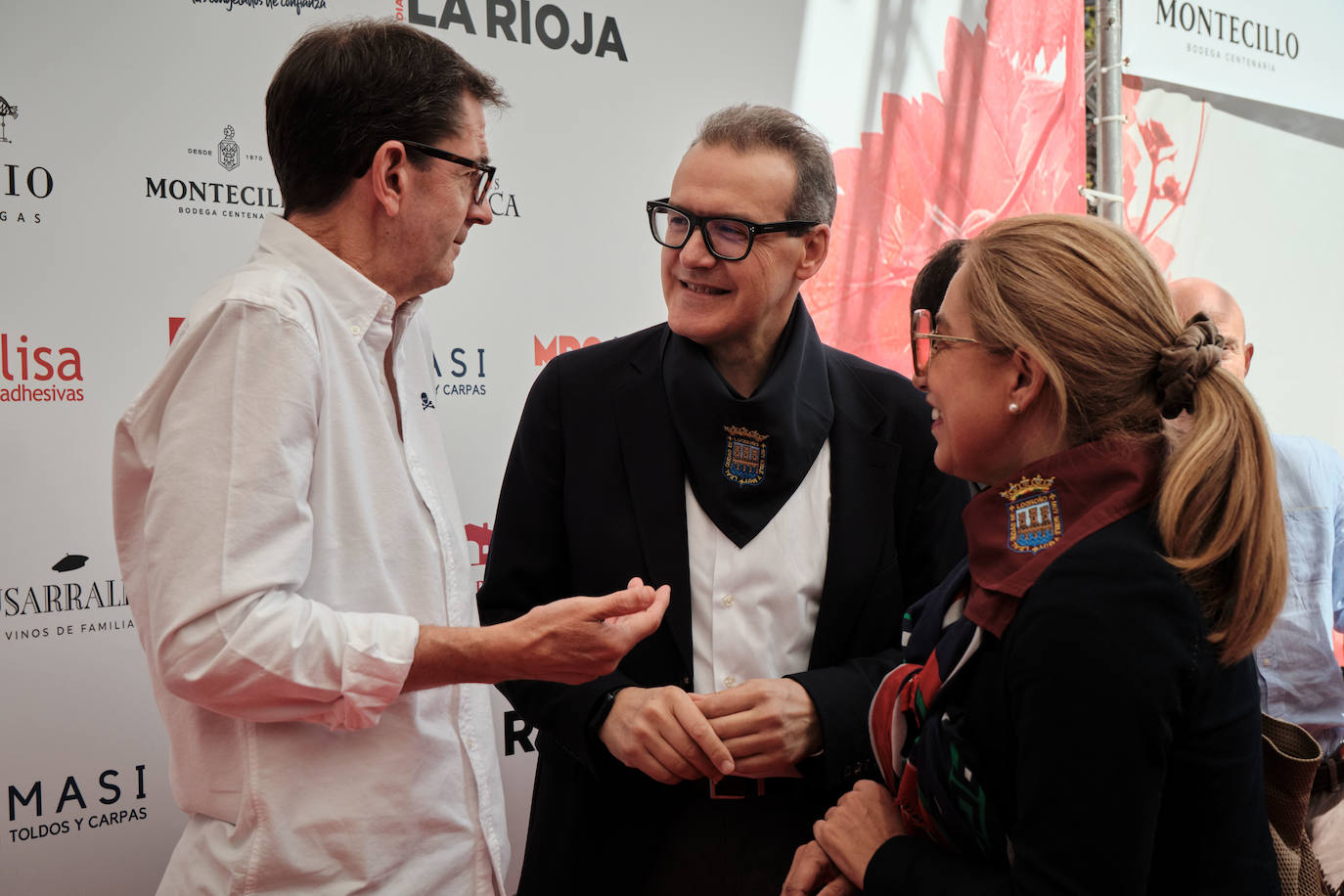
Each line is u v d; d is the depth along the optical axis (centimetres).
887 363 294
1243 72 373
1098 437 100
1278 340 391
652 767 132
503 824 134
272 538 103
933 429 113
